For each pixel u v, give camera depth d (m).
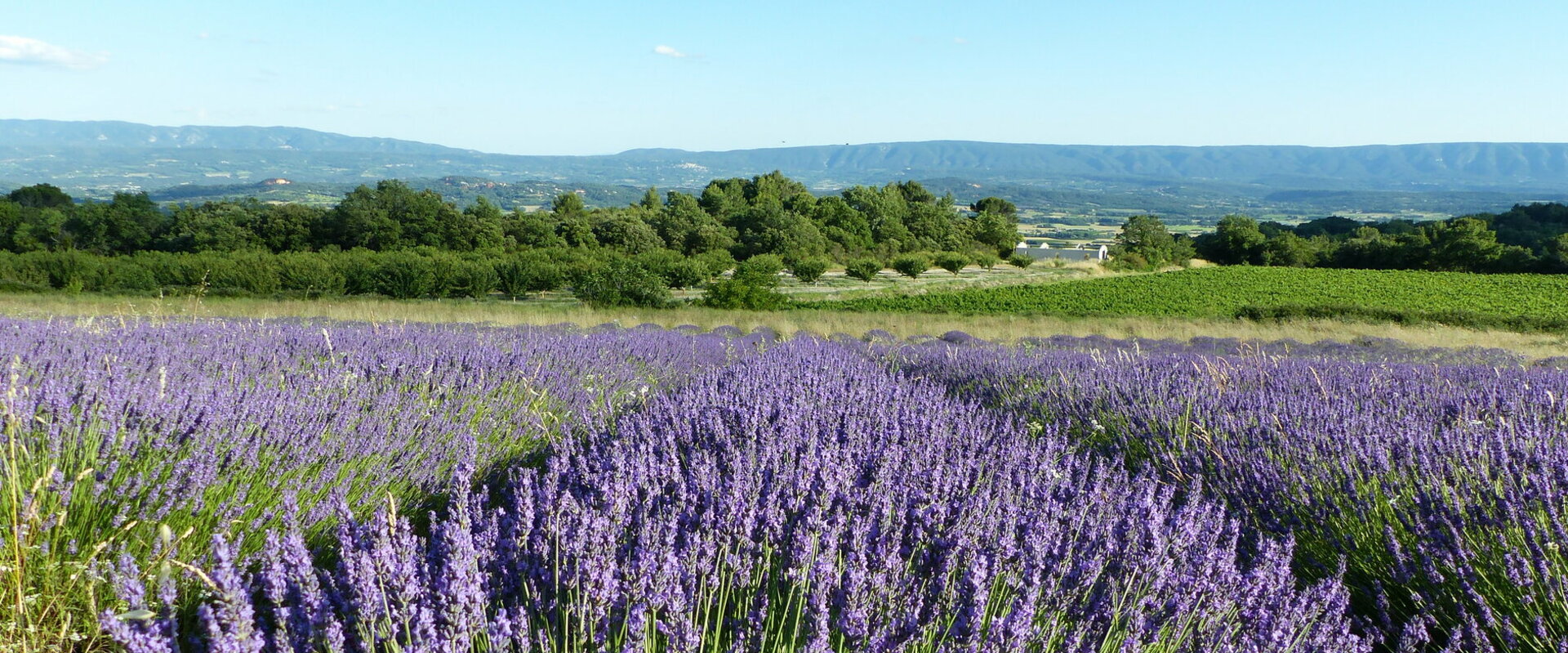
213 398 3.79
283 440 3.56
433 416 4.56
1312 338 24.72
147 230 86.94
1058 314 37.84
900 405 5.19
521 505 2.64
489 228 86.50
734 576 2.64
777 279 66.06
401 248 79.81
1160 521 3.06
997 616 2.53
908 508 3.15
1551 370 9.91
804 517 2.99
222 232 80.62
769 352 8.49
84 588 2.31
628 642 2.01
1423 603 2.96
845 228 115.81
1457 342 24.44
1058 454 4.58
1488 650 2.63
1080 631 2.44
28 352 5.30
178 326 8.73
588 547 2.50
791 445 3.88
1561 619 2.69
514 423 4.93
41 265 41.75
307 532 2.94
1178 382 6.65
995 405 6.94
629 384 6.61
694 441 4.22
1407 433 4.27
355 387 4.81
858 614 2.18
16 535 2.22
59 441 2.91
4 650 2.11
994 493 3.56
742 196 139.38
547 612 2.33
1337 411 5.28
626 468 3.22
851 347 13.93
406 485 3.72
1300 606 2.68
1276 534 3.62
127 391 3.72
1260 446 4.48
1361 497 3.60
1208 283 65.06
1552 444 4.09
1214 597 2.69
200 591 2.39
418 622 1.92
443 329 12.15
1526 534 3.03
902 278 75.62
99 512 2.78
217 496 2.95
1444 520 3.22
